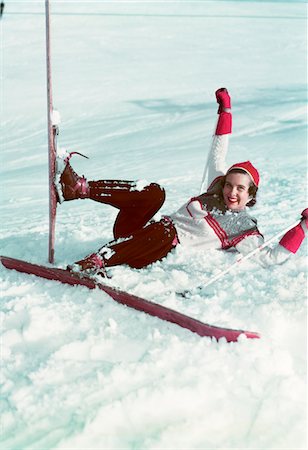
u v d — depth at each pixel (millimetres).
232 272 4652
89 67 23266
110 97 19297
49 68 4359
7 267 4582
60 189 4562
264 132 13992
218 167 5238
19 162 13555
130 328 3816
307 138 13148
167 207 7863
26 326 3746
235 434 3131
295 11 36906
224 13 35375
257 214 6949
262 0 40250
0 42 26984
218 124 5223
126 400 3189
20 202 9312
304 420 3203
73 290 4238
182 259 4789
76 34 28828
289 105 16969
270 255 4578
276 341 3764
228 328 3787
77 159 12742
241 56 25516
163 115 16984
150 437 3070
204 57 25172
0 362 3492
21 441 3006
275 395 3316
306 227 4504
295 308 4035
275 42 28469
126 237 4801
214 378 3369
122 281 4512
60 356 3547
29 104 18766
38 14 32406
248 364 3492
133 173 10914
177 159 11992
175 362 3486
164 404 3215
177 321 3834
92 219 7160
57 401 3193
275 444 3094
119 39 28203
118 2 36375
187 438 3088
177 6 36750
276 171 9969
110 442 3029
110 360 3529
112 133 15328
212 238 4754
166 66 23562
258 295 4266
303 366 3576
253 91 19453
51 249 4863
